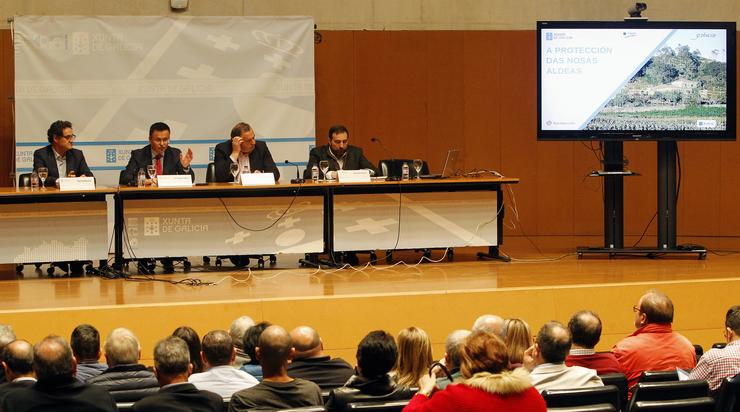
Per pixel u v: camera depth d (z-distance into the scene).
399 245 8.65
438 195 8.70
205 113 10.31
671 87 9.01
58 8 10.95
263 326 4.92
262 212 8.41
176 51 10.26
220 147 8.93
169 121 10.27
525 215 11.55
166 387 3.89
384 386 4.04
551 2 11.59
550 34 8.98
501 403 3.28
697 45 8.98
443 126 11.52
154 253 8.23
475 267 8.48
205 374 4.47
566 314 7.22
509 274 7.99
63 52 10.05
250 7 11.30
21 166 10.01
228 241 8.35
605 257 9.20
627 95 9.02
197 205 8.27
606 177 9.13
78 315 6.56
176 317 6.67
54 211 8.03
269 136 10.42
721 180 11.36
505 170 11.56
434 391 3.61
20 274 8.47
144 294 7.15
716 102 9.02
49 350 3.77
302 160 10.48
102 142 10.16
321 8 11.41
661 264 8.59
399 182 8.36
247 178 8.24
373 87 11.44
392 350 4.04
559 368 4.28
